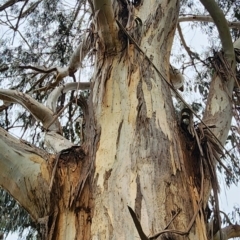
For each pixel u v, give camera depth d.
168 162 2.17
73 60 4.46
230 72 3.07
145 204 1.96
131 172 2.12
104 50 2.88
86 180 2.22
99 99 2.66
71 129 4.39
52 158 2.36
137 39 2.94
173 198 2.00
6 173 2.30
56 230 2.11
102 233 1.93
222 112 2.86
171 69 4.29
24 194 2.26
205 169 2.29
